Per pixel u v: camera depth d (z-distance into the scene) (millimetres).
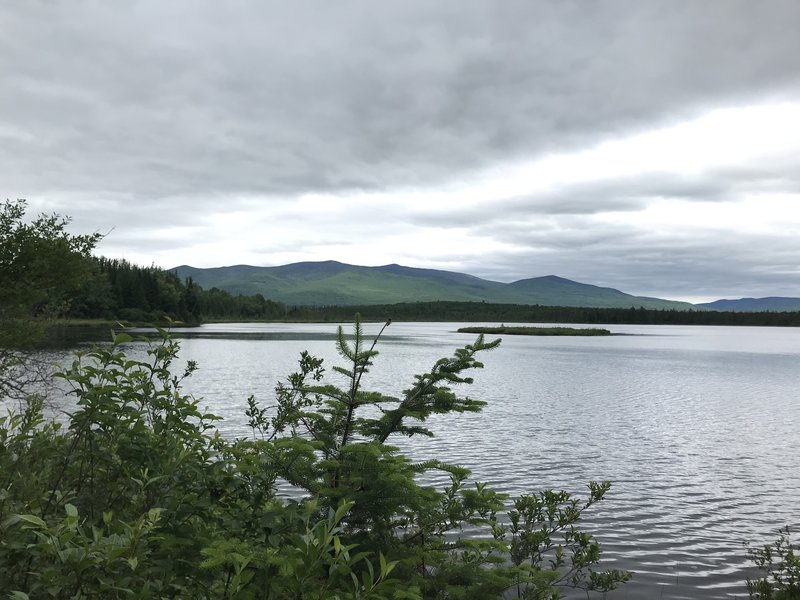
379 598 2668
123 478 4008
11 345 18859
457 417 30625
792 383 50844
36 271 19875
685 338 162750
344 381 36094
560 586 9398
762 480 18969
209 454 4039
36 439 4211
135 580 2977
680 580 11000
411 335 152375
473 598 4383
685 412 34094
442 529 5047
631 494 16938
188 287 197000
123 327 4348
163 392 4500
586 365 68938
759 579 11180
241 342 100062
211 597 3287
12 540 2914
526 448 22953
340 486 4367
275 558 2916
